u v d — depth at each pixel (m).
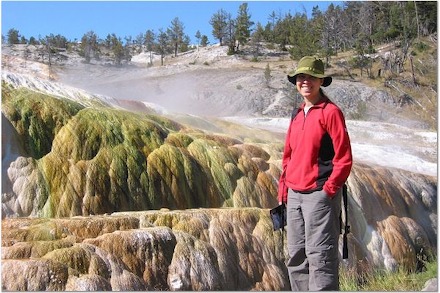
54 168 7.18
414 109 44.62
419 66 52.22
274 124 20.02
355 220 9.62
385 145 18.00
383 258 9.61
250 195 8.66
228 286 6.40
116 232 5.87
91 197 7.14
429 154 17.23
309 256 3.83
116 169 7.52
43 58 67.50
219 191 8.43
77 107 8.09
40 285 4.99
